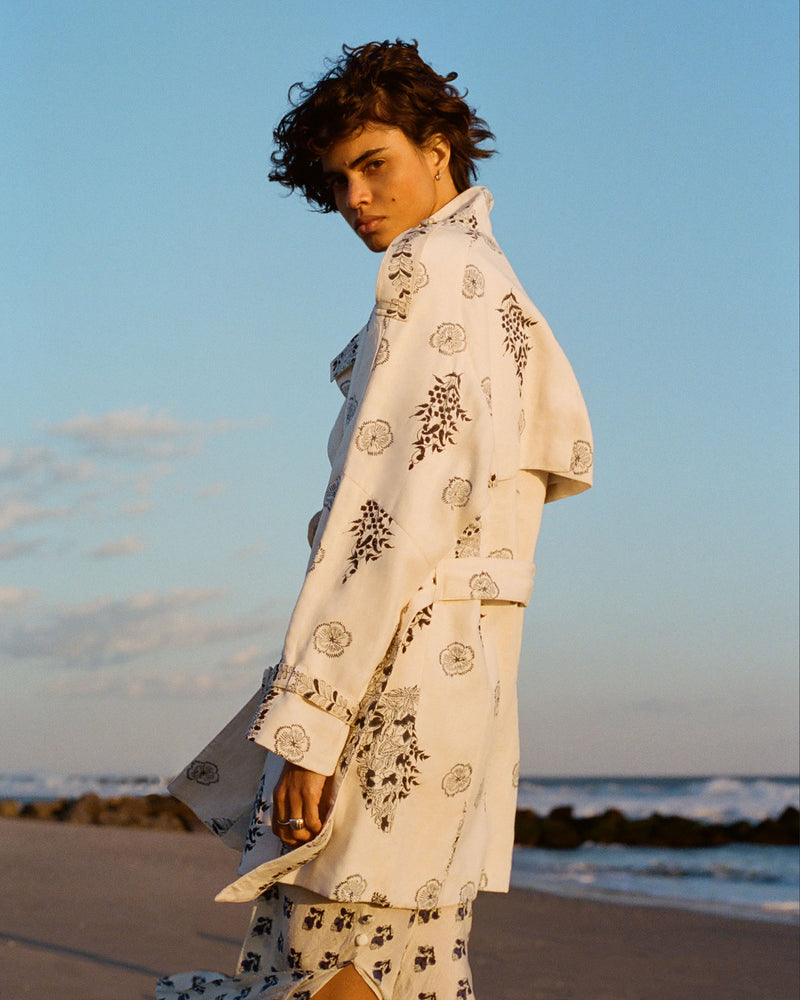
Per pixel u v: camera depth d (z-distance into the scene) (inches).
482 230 70.7
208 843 433.1
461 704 59.2
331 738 56.3
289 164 77.0
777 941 239.3
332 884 55.9
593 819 856.9
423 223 67.1
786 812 839.1
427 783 58.1
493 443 61.5
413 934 59.6
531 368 68.8
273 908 60.6
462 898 60.0
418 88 70.4
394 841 57.1
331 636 56.9
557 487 70.9
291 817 56.4
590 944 220.5
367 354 61.9
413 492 58.0
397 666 58.0
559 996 158.4
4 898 215.2
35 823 513.3
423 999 59.6
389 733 57.3
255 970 60.2
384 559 57.2
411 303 61.9
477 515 58.9
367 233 71.5
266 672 64.6
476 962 187.6
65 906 208.2
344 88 69.6
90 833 450.9
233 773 64.6
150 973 143.3
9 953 149.3
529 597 64.7
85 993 126.9
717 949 223.6
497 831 66.1
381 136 70.0
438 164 73.4
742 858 640.4
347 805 56.9
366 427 59.6
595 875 527.5
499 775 66.4
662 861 626.2
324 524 58.4
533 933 233.9
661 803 1178.6
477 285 64.5
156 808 825.5
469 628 60.2
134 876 277.9
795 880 500.1
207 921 198.8
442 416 59.6
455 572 60.6
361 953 57.0
